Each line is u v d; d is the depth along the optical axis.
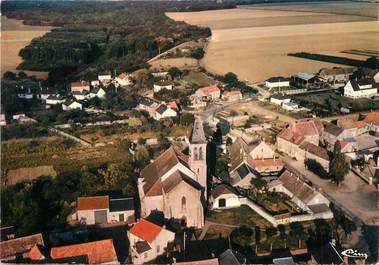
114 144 184.00
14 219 126.81
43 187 145.88
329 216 133.88
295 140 179.25
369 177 154.88
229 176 158.62
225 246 119.75
